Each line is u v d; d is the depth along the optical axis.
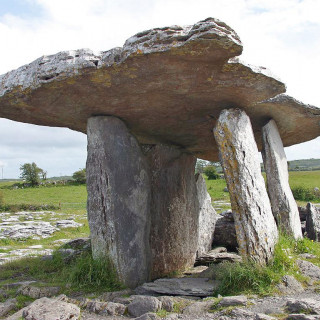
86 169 6.16
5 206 23.38
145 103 5.78
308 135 8.59
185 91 5.37
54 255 7.68
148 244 6.38
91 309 4.65
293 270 5.22
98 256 5.79
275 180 6.98
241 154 5.54
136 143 6.50
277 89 5.41
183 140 7.71
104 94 5.42
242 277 4.94
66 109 5.97
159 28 4.41
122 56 4.61
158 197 7.24
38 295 5.25
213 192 27.20
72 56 4.92
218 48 4.36
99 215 5.89
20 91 5.34
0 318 4.61
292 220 6.90
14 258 8.49
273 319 3.74
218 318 4.01
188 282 5.52
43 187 40.88
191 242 7.95
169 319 4.12
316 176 34.75
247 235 5.23
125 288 5.51
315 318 3.62
